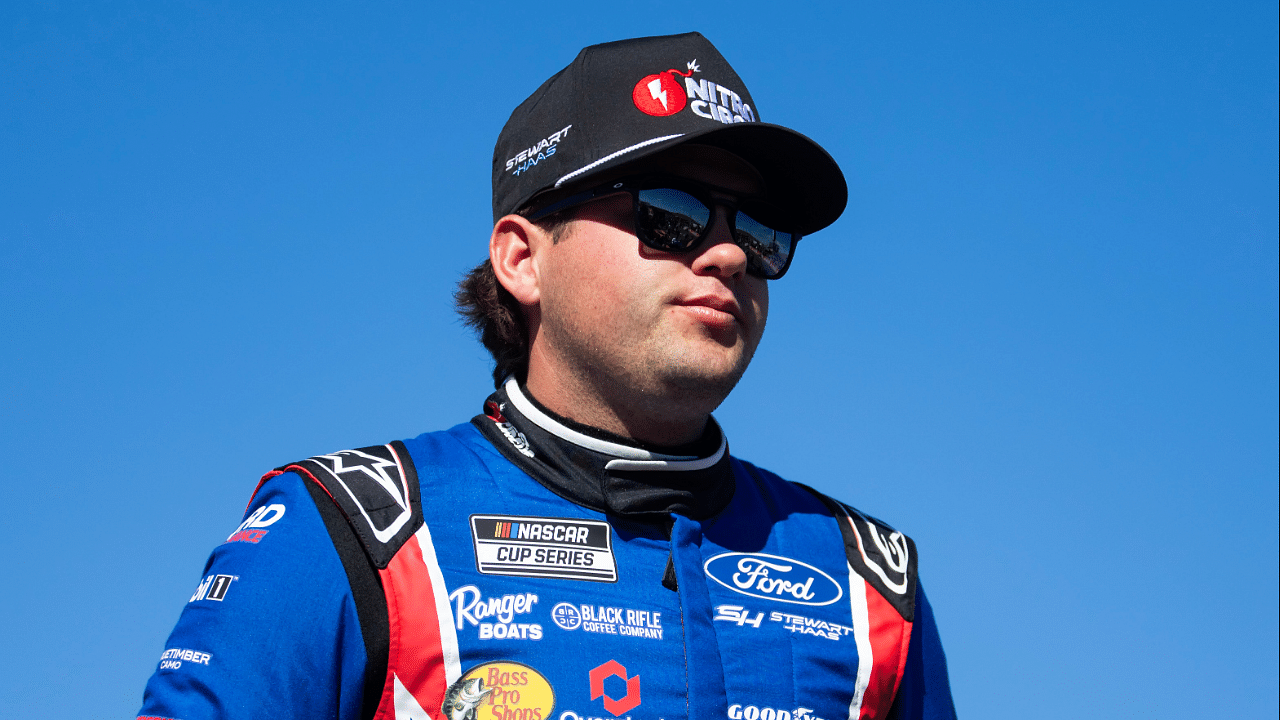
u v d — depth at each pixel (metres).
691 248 4.39
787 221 4.81
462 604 3.83
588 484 4.30
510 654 3.77
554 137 4.73
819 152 4.68
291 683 3.62
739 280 4.52
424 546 3.92
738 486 4.87
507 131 5.14
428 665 3.71
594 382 4.50
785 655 4.19
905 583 4.74
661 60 4.76
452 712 3.66
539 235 4.75
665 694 3.88
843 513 4.98
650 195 4.41
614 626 3.96
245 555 3.89
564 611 3.93
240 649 3.63
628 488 4.32
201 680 3.58
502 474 4.32
